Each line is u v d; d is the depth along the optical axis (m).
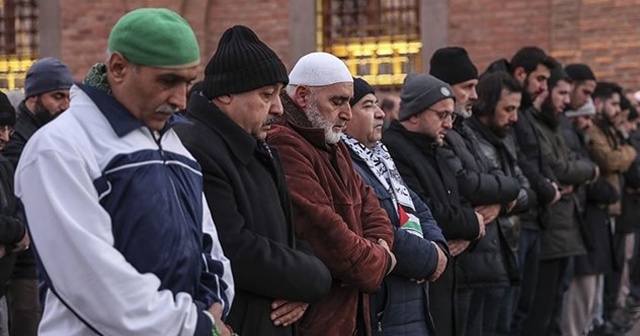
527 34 18.91
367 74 19.61
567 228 12.07
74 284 4.60
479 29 19.03
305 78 7.08
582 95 13.88
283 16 19.72
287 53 19.73
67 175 4.64
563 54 18.78
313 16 19.58
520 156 11.33
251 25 19.86
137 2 20.05
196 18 19.89
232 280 5.28
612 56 18.62
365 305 7.05
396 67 19.44
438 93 9.09
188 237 4.91
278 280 5.96
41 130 4.79
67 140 4.71
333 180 6.95
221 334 4.96
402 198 8.06
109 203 4.74
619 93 15.13
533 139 11.68
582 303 13.51
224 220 5.86
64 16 20.39
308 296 6.11
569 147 12.82
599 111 14.51
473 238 9.27
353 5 19.66
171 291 4.78
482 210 9.99
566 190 12.13
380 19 19.55
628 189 16.05
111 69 4.89
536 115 12.11
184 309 4.74
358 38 19.62
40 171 4.65
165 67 4.80
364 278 6.67
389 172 8.12
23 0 20.86
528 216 11.48
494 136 10.84
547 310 12.13
